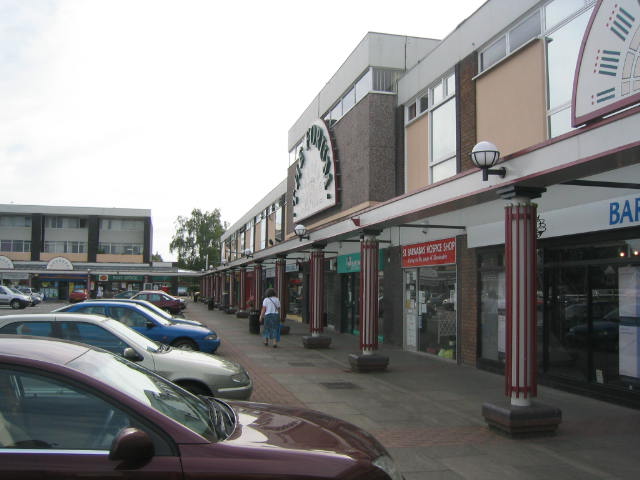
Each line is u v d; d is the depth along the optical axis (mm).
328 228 14195
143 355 6695
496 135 11172
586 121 6227
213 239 87750
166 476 2662
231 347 15766
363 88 17109
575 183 6570
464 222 12156
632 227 7918
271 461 2826
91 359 3371
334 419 3873
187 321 14055
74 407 2857
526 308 6723
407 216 9836
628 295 8172
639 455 5914
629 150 5207
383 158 16203
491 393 9258
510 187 6746
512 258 6789
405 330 15234
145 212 74062
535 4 10031
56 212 71500
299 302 27875
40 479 2592
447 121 13375
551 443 6332
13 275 60531
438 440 6441
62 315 7266
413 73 15125
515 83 10609
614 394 8297
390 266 16000
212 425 3260
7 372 2863
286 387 9602
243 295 33312
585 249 9062
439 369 11734
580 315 9133
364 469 2982
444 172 13484
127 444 2586
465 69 12320
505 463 5625
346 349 15648
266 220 37344
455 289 12625
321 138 20375
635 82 5680
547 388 9602
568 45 9281
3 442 2742
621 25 5871
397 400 8664
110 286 67375
